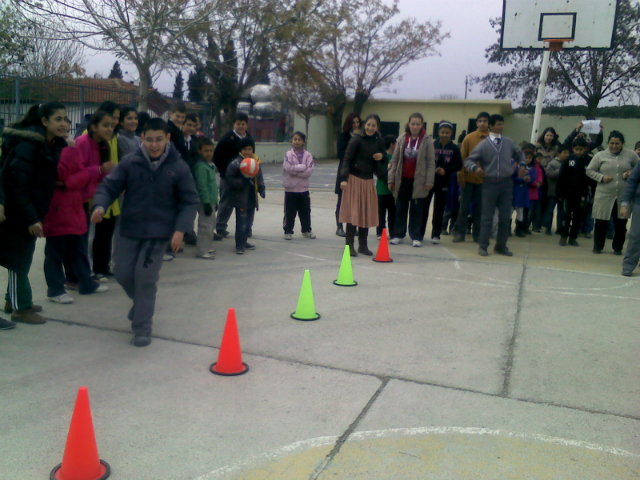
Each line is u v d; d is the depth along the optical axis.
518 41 11.58
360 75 38.34
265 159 35.00
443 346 4.28
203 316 4.86
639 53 30.92
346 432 3.00
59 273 5.02
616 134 7.78
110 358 3.89
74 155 4.82
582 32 11.20
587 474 2.67
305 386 3.53
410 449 2.85
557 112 37.34
